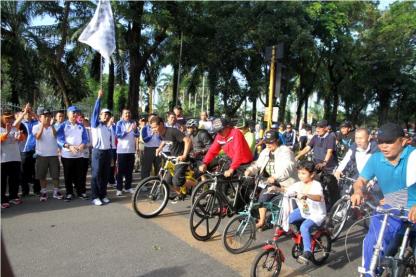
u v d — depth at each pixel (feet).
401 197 11.26
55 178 24.54
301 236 14.55
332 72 95.20
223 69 77.82
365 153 19.16
